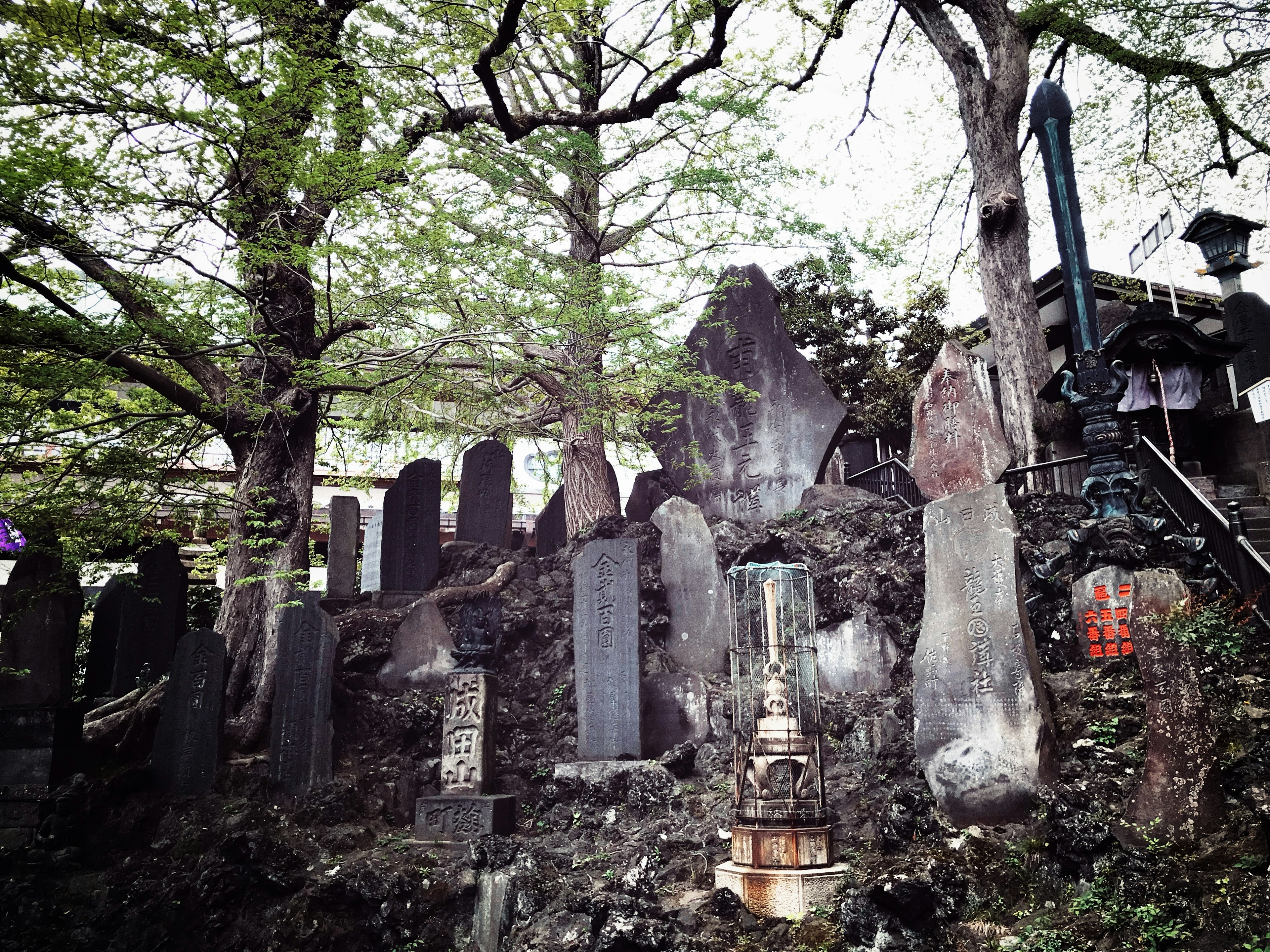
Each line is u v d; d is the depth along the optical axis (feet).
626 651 38.11
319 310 49.24
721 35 40.83
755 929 26.32
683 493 55.98
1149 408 48.91
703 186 51.98
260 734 41.16
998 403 69.97
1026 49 59.62
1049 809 26.16
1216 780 24.25
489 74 42.68
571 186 61.21
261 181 38.70
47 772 39.19
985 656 29.32
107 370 37.78
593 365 49.75
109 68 32.68
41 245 34.12
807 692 37.88
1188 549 35.19
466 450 60.75
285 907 33.55
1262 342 57.47
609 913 27.61
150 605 51.52
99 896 35.58
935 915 25.11
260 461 46.39
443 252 41.01
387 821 38.17
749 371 54.70
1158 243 50.65
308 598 40.93
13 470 40.19
